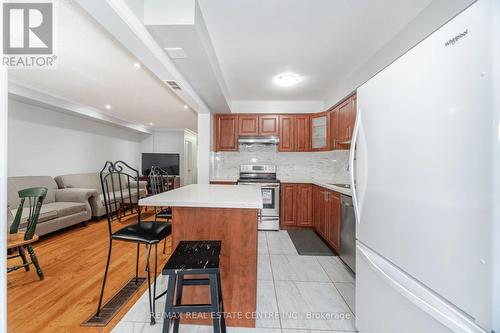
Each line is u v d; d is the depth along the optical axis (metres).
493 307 0.66
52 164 4.56
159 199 1.59
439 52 0.83
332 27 2.00
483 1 0.68
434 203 0.85
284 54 2.51
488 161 0.67
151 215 5.22
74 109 4.55
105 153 6.12
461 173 0.75
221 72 2.96
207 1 1.68
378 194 1.20
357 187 1.42
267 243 3.38
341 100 3.35
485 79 0.67
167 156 7.86
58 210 3.58
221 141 4.39
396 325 1.08
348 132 3.11
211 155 4.13
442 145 0.82
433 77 0.86
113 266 2.58
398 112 1.05
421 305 0.88
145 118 6.17
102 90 3.75
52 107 4.24
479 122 0.69
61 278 2.31
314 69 2.89
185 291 1.72
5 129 0.67
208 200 1.56
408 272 0.98
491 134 0.66
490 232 0.66
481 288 0.69
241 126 4.38
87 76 3.12
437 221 0.84
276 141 4.29
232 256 1.68
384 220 1.15
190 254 1.33
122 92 3.86
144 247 3.15
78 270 2.48
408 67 0.98
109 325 1.66
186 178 8.20
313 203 4.04
